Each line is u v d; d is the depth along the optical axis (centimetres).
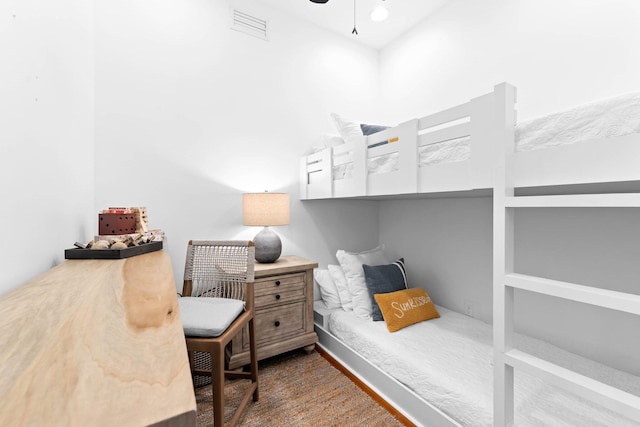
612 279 160
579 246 172
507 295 116
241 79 243
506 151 117
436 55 262
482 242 224
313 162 254
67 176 130
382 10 249
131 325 51
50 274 86
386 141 182
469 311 232
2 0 81
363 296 228
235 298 170
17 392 31
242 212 242
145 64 202
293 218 271
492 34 219
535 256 191
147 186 203
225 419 152
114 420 27
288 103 267
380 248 288
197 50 223
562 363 162
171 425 28
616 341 158
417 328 202
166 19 211
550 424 114
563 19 181
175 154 213
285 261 232
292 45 269
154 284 81
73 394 31
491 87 220
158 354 42
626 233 156
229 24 238
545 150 110
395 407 159
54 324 50
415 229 279
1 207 79
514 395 130
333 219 293
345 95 301
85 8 164
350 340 204
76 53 146
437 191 149
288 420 152
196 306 136
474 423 125
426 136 154
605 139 96
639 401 82
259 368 203
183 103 217
